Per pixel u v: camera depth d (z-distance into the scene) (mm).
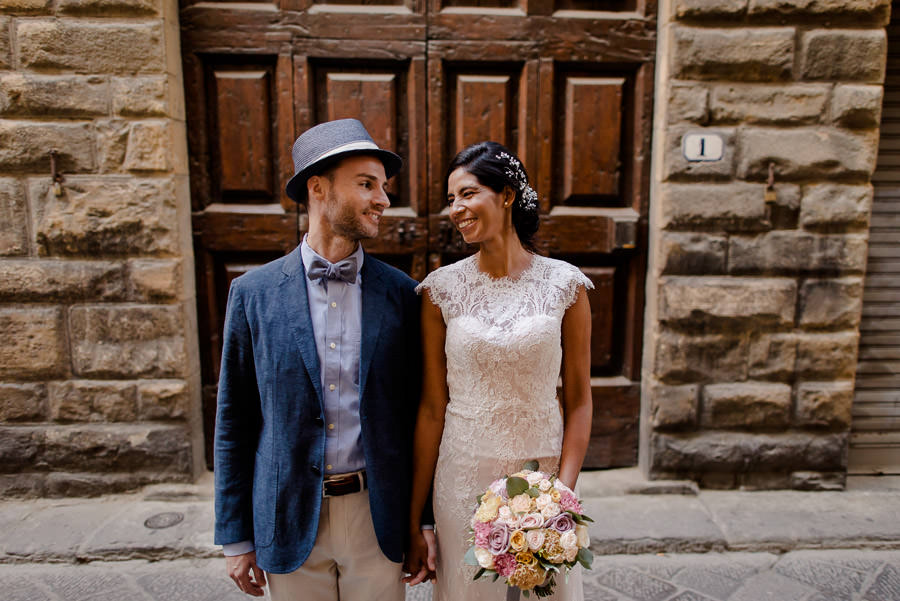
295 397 1420
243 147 2965
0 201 2787
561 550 1271
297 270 1484
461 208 1476
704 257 2957
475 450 1534
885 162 3166
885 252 3197
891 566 2578
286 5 2887
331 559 1506
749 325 2998
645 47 2986
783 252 2967
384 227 3035
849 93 2865
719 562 2617
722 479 3113
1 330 2865
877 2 2805
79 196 2801
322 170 1406
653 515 2871
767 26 2840
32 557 2568
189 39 2883
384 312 1502
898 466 3252
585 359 1618
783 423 3064
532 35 2955
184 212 2938
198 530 2723
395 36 2928
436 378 1617
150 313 2891
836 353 3023
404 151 3035
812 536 2723
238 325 1462
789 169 2912
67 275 2848
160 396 2930
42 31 2695
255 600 2363
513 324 1501
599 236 3078
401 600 1593
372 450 1453
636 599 2375
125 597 2375
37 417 2932
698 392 3041
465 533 1544
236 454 1483
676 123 2885
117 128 2770
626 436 3230
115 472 2980
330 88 2949
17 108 2734
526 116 2998
